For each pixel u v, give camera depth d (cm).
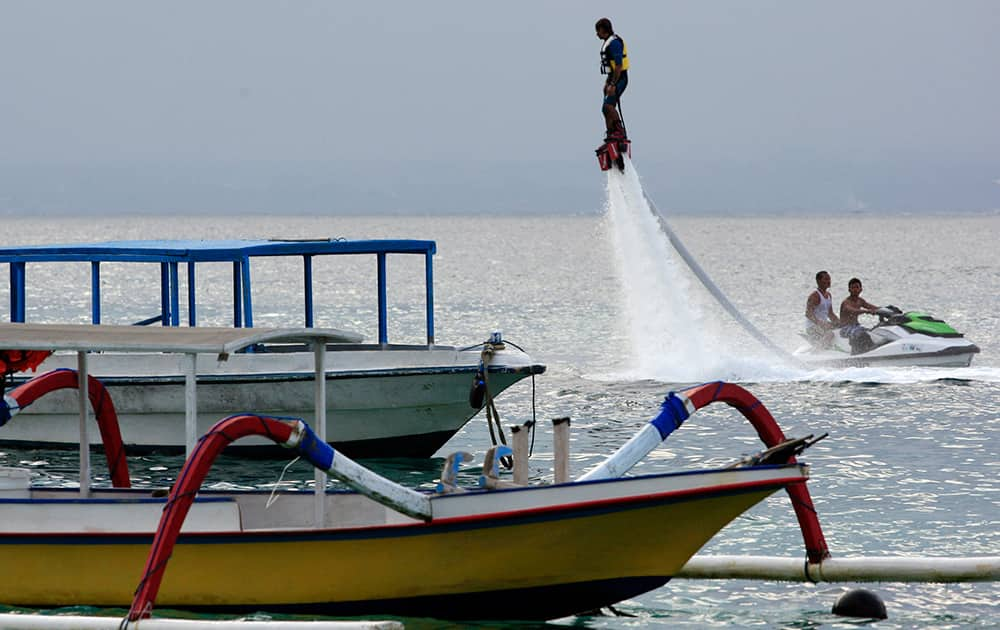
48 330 4050
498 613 3847
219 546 3741
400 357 6256
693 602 4016
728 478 3653
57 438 6575
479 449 6669
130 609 3631
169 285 6569
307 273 6556
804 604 3981
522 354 6331
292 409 6247
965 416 7169
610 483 3622
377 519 4078
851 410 7381
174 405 6309
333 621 3544
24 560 3856
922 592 4084
